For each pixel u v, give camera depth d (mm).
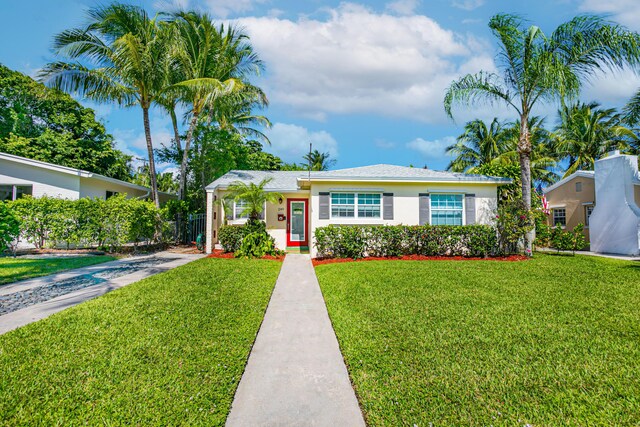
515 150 25578
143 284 6652
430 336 4000
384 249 11383
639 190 13844
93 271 8297
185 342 3785
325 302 5723
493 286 6648
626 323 4488
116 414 2473
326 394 2822
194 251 13375
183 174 17000
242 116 21578
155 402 2629
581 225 12617
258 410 2586
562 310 5074
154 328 4207
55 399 2660
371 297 5809
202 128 19562
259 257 11148
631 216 12789
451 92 12773
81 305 5180
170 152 21266
